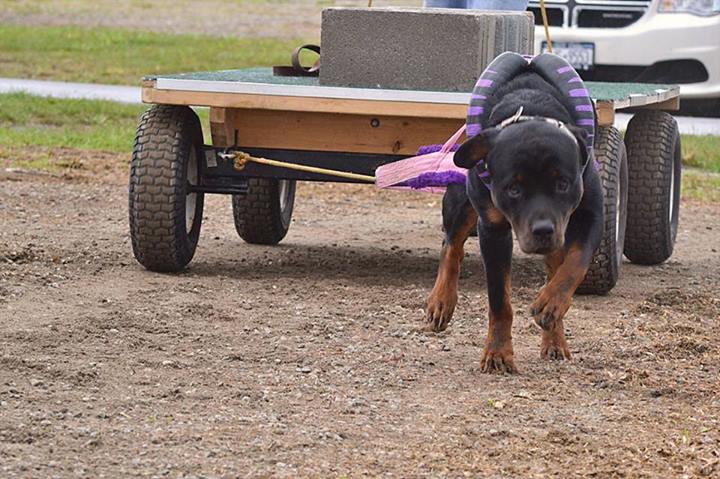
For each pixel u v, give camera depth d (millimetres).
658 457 6336
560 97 7488
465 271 11133
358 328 8836
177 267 10531
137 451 6207
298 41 34594
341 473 6008
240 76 11391
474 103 7508
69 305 9180
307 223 13859
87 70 27609
